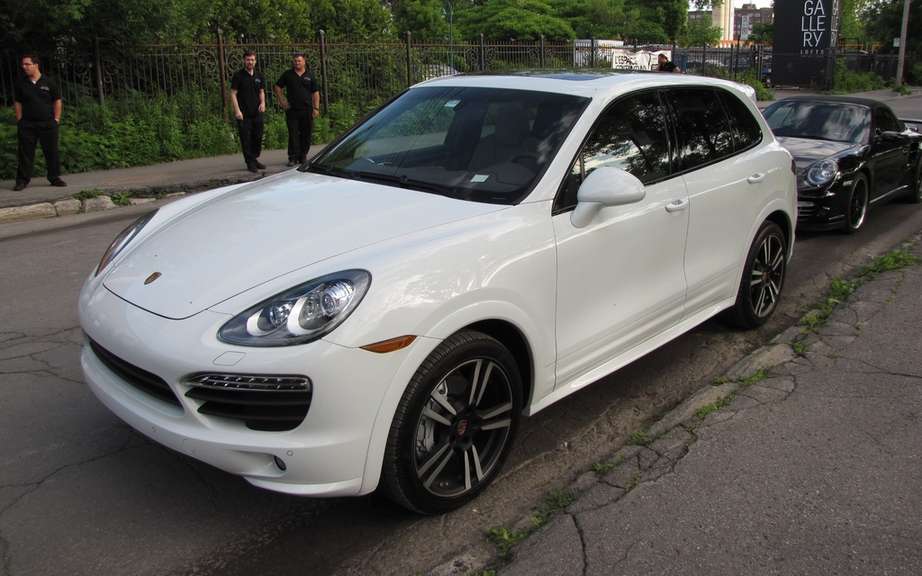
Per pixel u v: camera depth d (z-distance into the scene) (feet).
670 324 14.14
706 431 12.46
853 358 15.44
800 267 23.90
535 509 10.48
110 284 10.48
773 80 127.75
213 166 43.45
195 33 55.67
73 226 30.35
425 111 13.78
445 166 12.22
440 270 9.55
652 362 16.02
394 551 9.64
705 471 11.21
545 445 12.49
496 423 10.63
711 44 214.28
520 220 10.78
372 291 8.96
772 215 17.38
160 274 10.07
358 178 12.57
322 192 11.88
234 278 9.50
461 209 10.84
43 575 9.12
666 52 106.32
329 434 8.75
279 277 9.34
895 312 18.26
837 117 30.27
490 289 9.99
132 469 11.50
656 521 9.98
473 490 10.50
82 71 47.29
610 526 9.89
